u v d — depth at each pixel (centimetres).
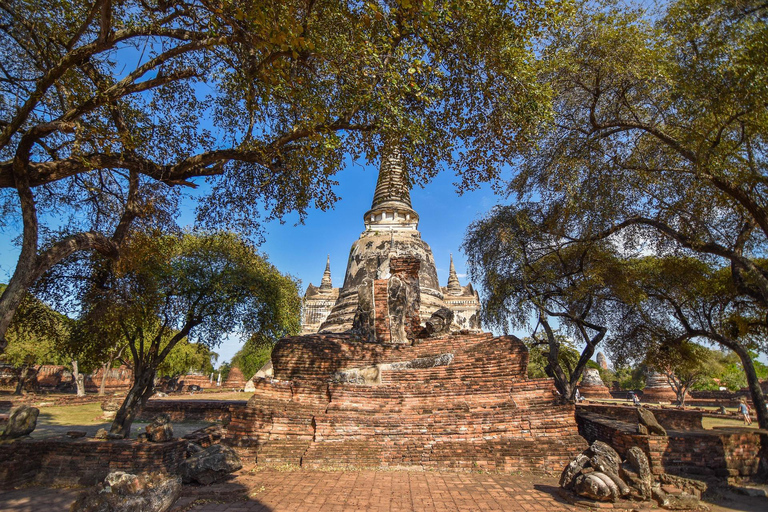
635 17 1250
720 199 1258
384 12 994
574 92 1383
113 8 994
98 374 5128
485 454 1145
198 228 1459
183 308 1630
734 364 3847
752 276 1165
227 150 1034
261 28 785
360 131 1224
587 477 862
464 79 1199
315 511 800
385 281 1730
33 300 1343
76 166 882
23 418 1087
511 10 1053
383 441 1198
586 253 1664
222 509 802
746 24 1022
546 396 1256
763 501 987
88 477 988
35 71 1099
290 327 2905
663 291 1856
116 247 1023
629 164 1318
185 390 5425
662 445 959
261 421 1255
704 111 1130
